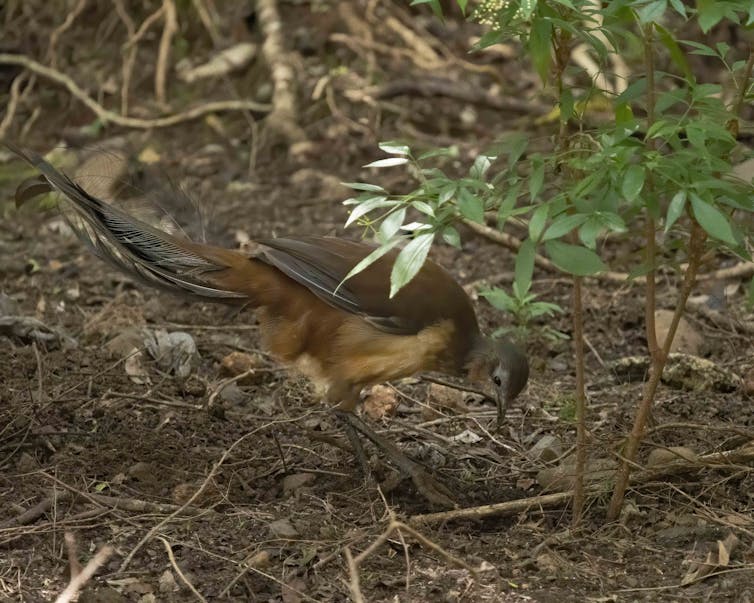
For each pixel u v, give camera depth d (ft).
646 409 28.43
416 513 31.45
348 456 34.42
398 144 26.35
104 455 33.01
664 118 27.25
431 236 23.21
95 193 35.53
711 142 26.07
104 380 38.09
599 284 48.32
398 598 26.18
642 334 43.73
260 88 68.28
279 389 39.01
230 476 32.60
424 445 35.42
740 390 38.88
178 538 28.68
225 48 69.92
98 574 27.02
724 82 59.93
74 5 71.67
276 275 32.81
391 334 32.12
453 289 32.76
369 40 69.15
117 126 66.80
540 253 51.44
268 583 26.81
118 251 33.30
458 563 25.35
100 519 29.55
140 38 69.62
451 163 61.21
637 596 26.23
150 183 36.19
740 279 47.11
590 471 31.07
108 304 45.19
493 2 24.63
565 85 27.37
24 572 27.09
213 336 43.73
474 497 32.22
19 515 29.60
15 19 72.38
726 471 31.99
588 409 37.55
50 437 33.81
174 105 68.18
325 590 26.58
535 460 34.32
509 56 69.62
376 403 37.68
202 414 36.32
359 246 32.96
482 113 66.69
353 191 59.06
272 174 62.03
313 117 66.18
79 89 67.77
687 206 25.57
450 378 40.40
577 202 23.89
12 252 51.57
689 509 30.01
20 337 40.68
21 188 33.78
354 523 30.09
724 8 22.76
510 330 41.93
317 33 70.18
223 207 57.26
